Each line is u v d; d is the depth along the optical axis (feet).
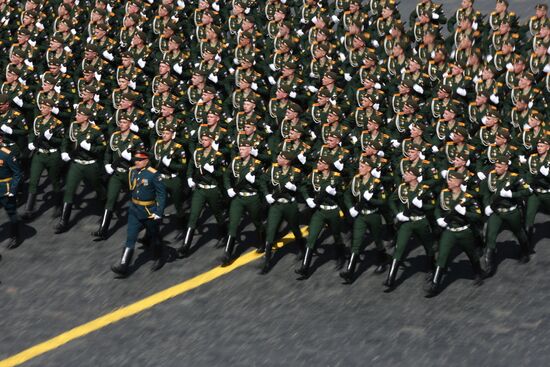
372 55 162.81
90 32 175.11
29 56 173.78
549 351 114.21
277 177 132.36
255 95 155.33
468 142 139.13
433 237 130.52
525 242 129.59
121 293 130.93
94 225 146.61
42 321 125.90
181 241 142.20
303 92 158.81
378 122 139.44
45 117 148.05
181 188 142.00
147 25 181.68
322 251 137.59
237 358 116.47
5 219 149.38
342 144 138.92
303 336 119.96
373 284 129.70
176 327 123.24
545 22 172.45
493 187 128.47
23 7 195.21
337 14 194.59
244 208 134.92
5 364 118.32
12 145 146.61
